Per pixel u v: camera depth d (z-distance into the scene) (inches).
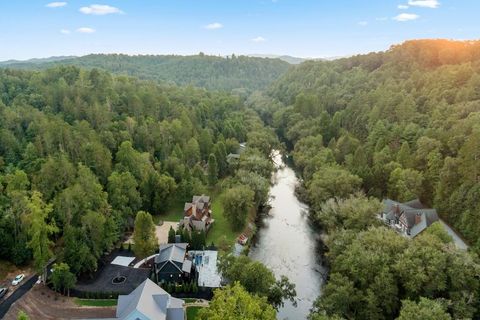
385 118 5940.0
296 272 3430.1
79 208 3378.4
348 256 2839.6
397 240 2839.6
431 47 7844.5
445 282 2496.3
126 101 6402.6
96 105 5428.2
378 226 3415.4
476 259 2650.1
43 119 4766.2
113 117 5703.7
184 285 2908.5
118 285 2984.7
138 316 2178.9
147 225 3299.7
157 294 2390.5
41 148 4284.0
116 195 3905.0
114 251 3535.9
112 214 3700.8
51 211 3257.9
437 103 5452.8
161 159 5221.5
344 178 4227.4
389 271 2625.5
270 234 4168.3
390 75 7691.9
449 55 7244.1
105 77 7160.4
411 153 4682.6
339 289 2524.6
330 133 6574.8
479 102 4803.2
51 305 2743.6
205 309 2317.9
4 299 2768.2
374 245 2819.9
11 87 6107.3
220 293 2347.4
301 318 2822.3
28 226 3048.7
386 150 4805.6
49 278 2970.0
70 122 5334.6
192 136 6161.4
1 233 3147.1
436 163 4173.2
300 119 7751.0
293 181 5826.8
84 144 4382.4
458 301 2390.5
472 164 3666.3
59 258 3051.2
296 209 4822.8
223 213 4195.4
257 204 4628.4
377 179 4463.6
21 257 3152.1
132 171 4471.0
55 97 5900.6
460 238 3491.6
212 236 3966.5
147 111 6387.8
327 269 3481.8
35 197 2994.6
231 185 4724.4
